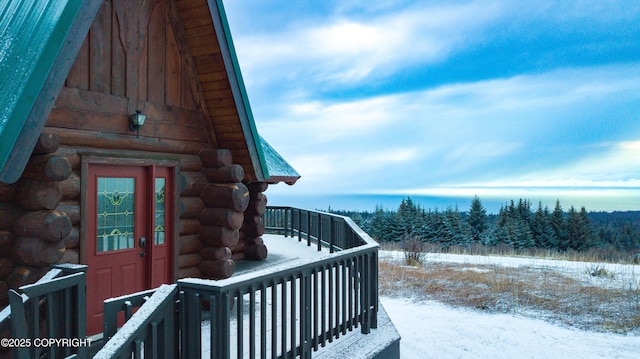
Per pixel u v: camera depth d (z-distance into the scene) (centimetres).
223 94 716
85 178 552
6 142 399
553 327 1029
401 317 1104
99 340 553
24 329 314
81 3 452
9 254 471
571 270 1695
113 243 600
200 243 743
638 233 5681
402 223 5159
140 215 637
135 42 627
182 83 705
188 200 722
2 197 465
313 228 1375
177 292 375
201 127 746
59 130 528
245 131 740
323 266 502
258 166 782
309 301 478
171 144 688
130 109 618
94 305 570
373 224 5325
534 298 1271
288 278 445
